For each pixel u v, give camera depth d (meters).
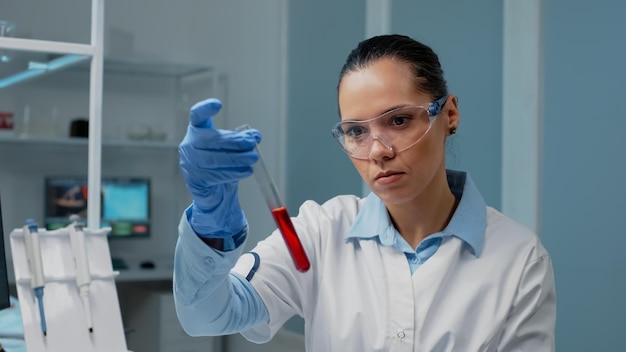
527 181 2.36
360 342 1.11
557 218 2.28
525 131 2.36
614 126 2.08
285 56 3.88
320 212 1.26
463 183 1.21
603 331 2.13
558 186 2.27
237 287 1.08
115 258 4.00
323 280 1.17
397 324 1.08
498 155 2.46
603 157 2.12
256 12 4.11
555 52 2.27
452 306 1.09
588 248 2.17
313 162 3.62
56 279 1.47
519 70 2.38
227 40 4.33
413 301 1.09
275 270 1.15
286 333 3.71
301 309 1.20
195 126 0.85
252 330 1.15
